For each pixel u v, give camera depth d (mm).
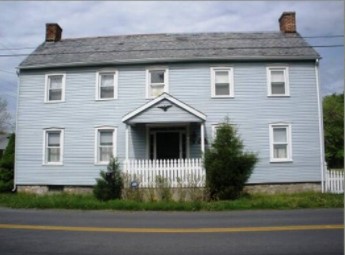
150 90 20609
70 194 19281
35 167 21047
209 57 20141
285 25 22906
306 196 17266
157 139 20688
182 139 20547
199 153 19969
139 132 20500
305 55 20156
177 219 11805
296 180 19703
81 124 20859
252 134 19984
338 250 7391
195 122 18953
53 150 21125
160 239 8570
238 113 20109
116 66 20922
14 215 13031
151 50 21328
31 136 21250
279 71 20453
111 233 9352
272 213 13023
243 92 20250
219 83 20438
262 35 22750
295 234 9000
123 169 17641
